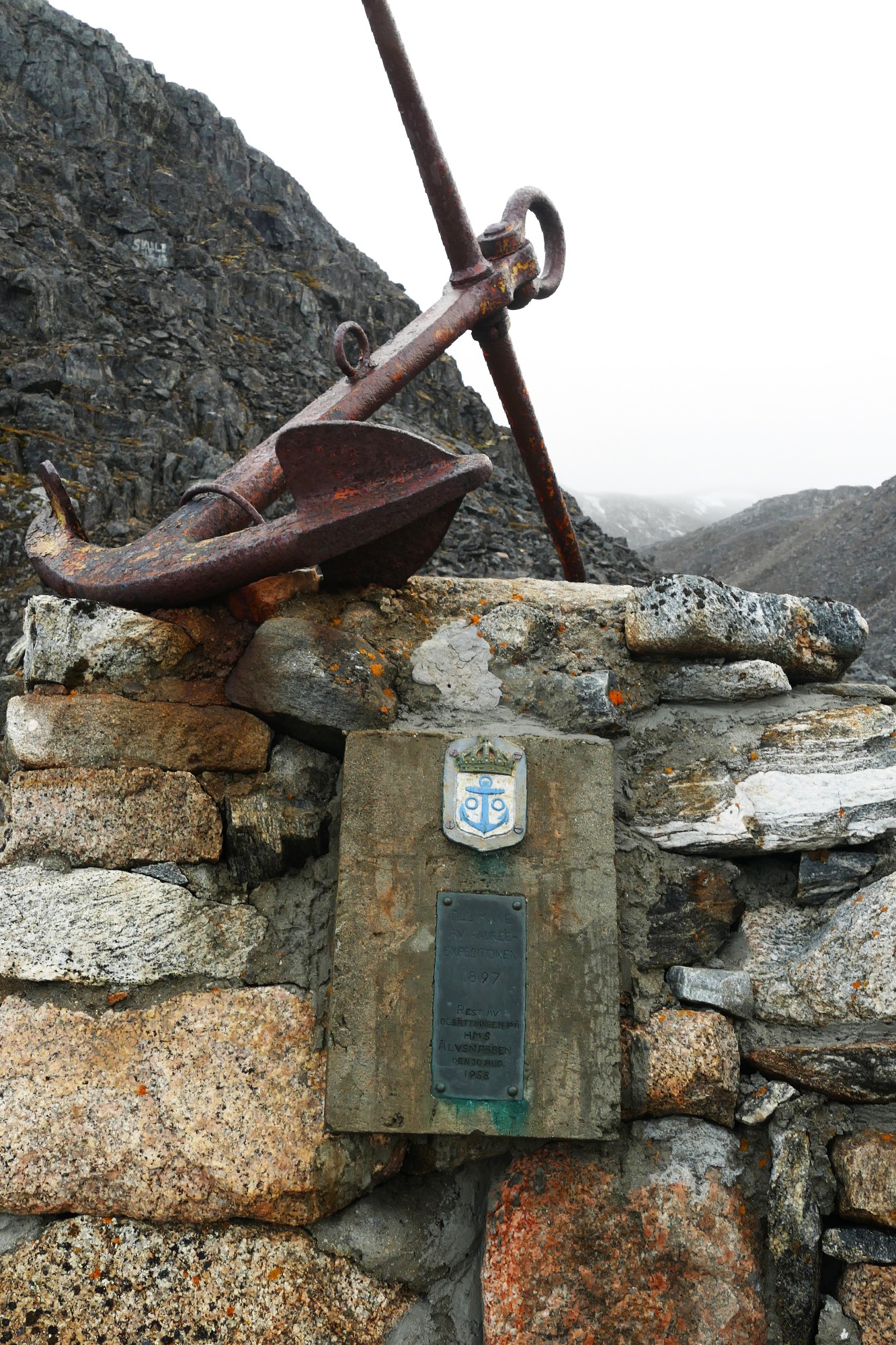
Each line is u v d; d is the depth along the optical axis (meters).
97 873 2.41
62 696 2.48
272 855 2.50
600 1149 2.41
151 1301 2.22
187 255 16.67
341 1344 2.26
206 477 10.00
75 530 2.91
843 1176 2.37
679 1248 2.34
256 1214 2.26
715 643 2.73
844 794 2.63
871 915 2.50
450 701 2.68
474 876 2.40
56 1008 2.34
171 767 2.49
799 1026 2.52
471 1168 2.48
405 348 2.95
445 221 3.05
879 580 20.61
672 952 2.55
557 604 2.84
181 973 2.40
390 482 2.38
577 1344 2.27
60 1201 2.23
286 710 2.51
